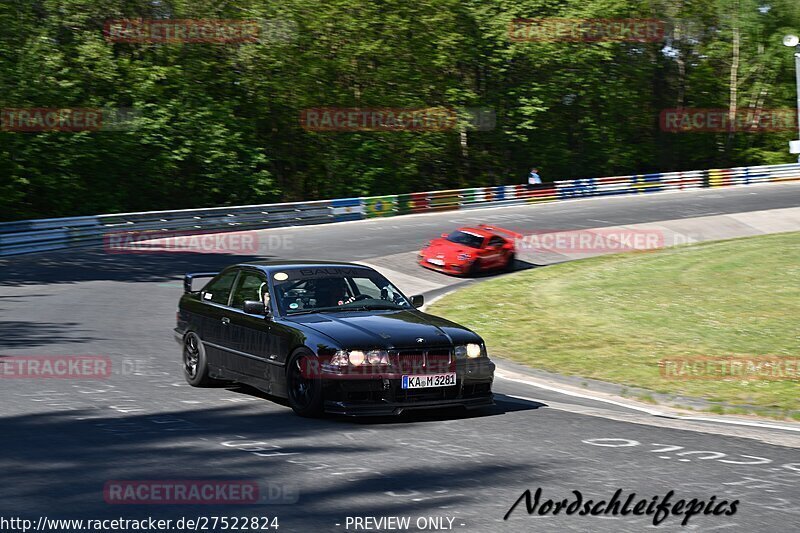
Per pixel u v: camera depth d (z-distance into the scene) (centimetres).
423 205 9400
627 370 2734
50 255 6106
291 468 1499
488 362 2011
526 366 2862
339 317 2048
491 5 12838
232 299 2267
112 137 9538
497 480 1444
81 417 1889
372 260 6131
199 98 10550
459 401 1950
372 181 11825
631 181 11525
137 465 1500
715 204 9994
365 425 1872
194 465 1508
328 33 11875
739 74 15700
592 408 2161
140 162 10006
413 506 1295
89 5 10206
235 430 1795
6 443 1641
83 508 1259
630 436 1806
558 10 13012
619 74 13875
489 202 10062
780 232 8356
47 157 9138
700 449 1695
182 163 10388
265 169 11888
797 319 3666
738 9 15175
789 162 15462
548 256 6850
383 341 1903
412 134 12219
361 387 1869
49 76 9138
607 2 12962
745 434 1852
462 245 5972
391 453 1619
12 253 6041
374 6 12000
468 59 12400
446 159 13138
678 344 3164
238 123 10769
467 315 3969
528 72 13125
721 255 5981
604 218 8781
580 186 11006
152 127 9762
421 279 5688
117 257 6097
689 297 4344
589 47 13088
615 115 14362
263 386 2072
